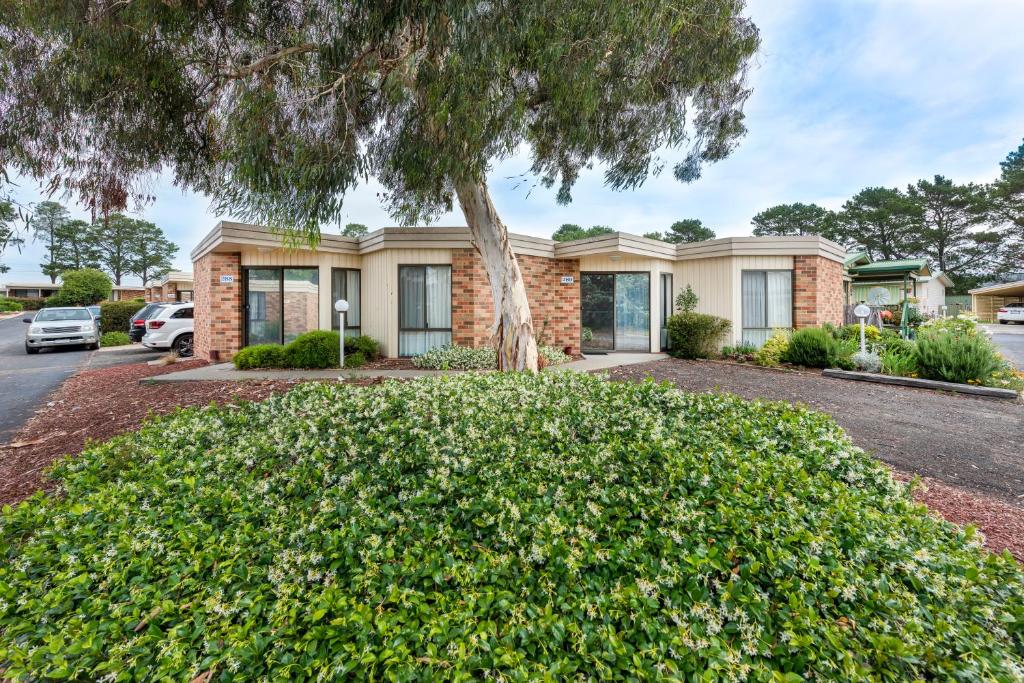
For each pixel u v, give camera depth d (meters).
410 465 3.17
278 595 1.99
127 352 14.93
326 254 10.91
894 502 2.70
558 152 7.07
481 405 4.13
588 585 1.97
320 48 4.87
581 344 12.29
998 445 4.65
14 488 3.72
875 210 37.94
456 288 10.41
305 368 9.20
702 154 7.67
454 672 1.55
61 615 1.95
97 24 4.12
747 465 2.88
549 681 1.48
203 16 4.60
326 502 2.68
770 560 1.97
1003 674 1.48
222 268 10.47
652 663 1.58
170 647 1.65
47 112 4.62
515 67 4.75
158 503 2.92
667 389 4.67
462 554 2.26
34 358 13.64
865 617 1.73
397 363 9.93
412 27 4.65
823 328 9.58
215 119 5.81
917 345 8.14
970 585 1.92
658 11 4.52
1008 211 35.19
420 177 5.52
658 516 2.44
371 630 1.70
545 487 2.78
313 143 5.43
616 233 10.69
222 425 4.40
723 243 11.41
